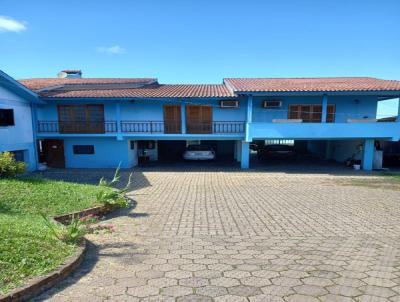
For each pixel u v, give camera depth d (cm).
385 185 1135
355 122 1487
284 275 366
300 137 1512
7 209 645
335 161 1911
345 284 341
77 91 1719
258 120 1694
